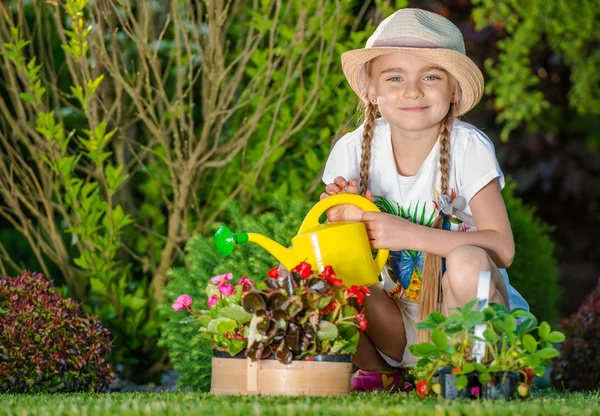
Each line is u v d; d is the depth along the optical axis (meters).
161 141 5.43
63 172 5.07
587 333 5.33
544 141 11.42
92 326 4.39
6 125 5.88
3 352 4.05
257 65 5.79
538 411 2.87
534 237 6.47
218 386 3.49
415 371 3.33
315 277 3.31
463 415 2.83
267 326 3.26
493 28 10.22
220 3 5.37
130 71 6.05
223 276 3.64
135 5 5.97
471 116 11.16
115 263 5.39
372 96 4.05
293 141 5.81
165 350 5.67
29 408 3.06
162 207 6.07
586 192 11.73
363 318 3.40
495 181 3.86
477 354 3.17
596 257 12.00
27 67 5.31
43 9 6.20
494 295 3.43
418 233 3.65
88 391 4.30
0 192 5.66
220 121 5.48
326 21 5.82
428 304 3.74
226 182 5.84
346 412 2.83
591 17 9.25
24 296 4.32
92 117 5.16
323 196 3.86
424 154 4.01
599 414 2.91
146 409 2.91
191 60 5.29
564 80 11.11
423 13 3.92
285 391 3.32
